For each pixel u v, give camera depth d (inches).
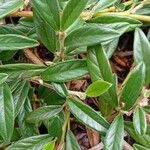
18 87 11.1
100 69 10.5
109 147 10.4
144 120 10.6
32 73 10.5
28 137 11.1
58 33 10.4
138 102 10.9
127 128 11.3
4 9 10.2
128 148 12.6
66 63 10.6
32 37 11.6
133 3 12.4
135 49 10.9
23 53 13.0
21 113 11.5
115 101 10.8
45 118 11.1
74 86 13.3
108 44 11.4
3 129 10.1
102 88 10.4
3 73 10.0
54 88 10.9
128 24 10.5
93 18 11.3
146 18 12.1
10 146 10.9
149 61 10.9
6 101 10.3
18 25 12.2
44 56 13.7
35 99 12.4
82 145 13.5
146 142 11.1
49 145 10.7
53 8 9.9
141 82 10.5
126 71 14.2
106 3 11.5
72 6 10.0
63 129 11.4
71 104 10.7
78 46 10.5
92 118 10.6
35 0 9.9
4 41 10.0
